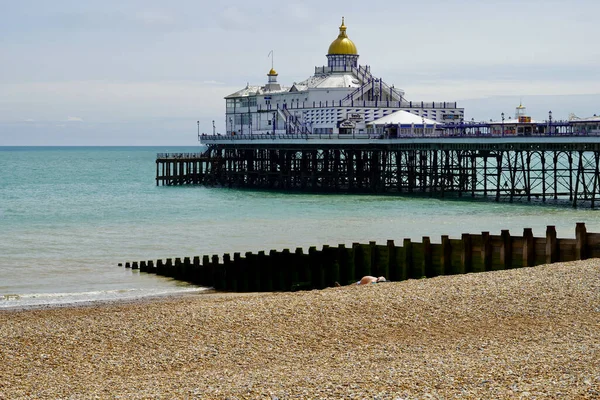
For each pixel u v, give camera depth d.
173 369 32.34
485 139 116.38
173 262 69.38
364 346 34.28
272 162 158.00
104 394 28.64
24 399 28.64
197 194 142.62
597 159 106.81
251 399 26.92
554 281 42.97
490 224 91.38
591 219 94.94
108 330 37.50
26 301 53.22
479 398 25.66
